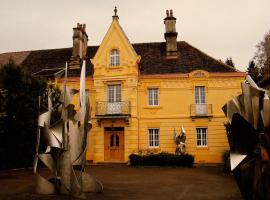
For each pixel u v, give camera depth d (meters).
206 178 16.45
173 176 17.39
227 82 27.08
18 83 22.06
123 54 27.53
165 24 30.05
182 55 29.69
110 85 27.59
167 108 27.38
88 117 11.79
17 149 22.28
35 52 34.47
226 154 19.64
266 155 6.45
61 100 11.85
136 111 27.12
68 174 11.17
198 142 26.94
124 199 10.66
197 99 27.36
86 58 31.55
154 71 28.45
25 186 13.59
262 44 33.31
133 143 26.45
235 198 10.80
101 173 19.09
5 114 19.72
